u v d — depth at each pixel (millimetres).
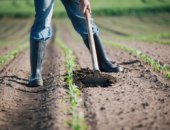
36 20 3383
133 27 19844
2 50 7656
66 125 2592
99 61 3729
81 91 3158
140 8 33906
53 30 21547
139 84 3299
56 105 2883
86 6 3367
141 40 8672
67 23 28219
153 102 2869
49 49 7898
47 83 3527
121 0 40438
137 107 2779
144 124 2547
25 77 3820
